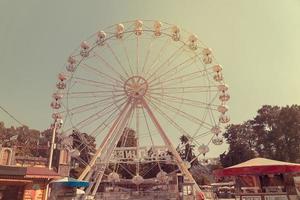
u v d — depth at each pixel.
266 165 15.02
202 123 30.31
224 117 30.33
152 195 39.19
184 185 32.91
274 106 67.25
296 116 61.41
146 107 30.52
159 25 32.56
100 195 39.56
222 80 32.00
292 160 59.84
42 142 43.72
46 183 20.80
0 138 65.62
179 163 29.67
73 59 32.12
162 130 30.09
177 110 30.72
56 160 28.34
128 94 30.83
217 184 55.09
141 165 54.75
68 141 29.44
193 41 32.34
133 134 39.19
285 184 17.02
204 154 29.23
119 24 32.34
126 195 39.88
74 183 20.95
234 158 67.12
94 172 30.56
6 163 23.36
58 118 30.34
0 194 18.53
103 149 29.80
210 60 32.56
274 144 64.25
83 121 30.20
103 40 32.06
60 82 31.73
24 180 19.33
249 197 14.88
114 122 30.34
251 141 68.81
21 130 68.31
